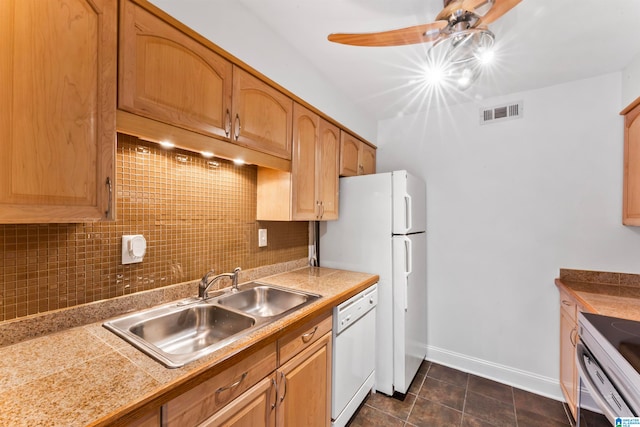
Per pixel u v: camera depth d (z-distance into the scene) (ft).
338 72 6.37
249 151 4.71
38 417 2.02
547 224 6.93
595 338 3.91
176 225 4.69
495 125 7.54
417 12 4.49
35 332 3.24
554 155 6.86
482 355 7.64
